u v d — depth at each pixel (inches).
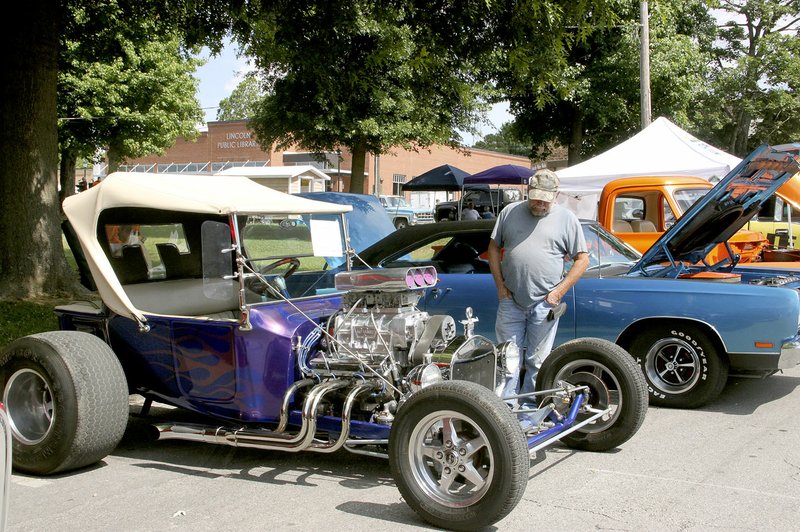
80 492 167.5
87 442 172.7
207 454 196.7
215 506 158.4
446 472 145.8
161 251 217.9
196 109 1217.4
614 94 908.6
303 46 408.2
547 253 193.0
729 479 173.8
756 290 223.9
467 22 369.4
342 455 196.4
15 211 382.3
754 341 223.5
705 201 244.7
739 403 246.4
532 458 189.8
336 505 159.0
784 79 1143.0
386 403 165.9
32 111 382.0
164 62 1092.5
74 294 392.2
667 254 264.5
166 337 185.9
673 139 541.0
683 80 887.7
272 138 796.6
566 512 154.3
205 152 2004.2
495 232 201.5
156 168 2063.2
